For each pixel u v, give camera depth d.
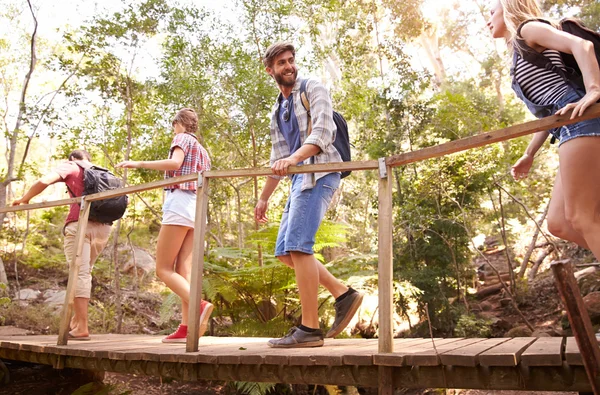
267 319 6.84
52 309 8.16
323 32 10.74
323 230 6.71
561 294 1.57
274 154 3.28
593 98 1.90
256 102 7.42
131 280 10.23
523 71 2.37
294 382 2.64
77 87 8.12
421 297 7.54
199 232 3.04
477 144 2.15
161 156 7.93
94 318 7.89
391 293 2.41
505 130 2.08
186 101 7.50
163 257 3.82
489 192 8.19
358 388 6.57
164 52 7.85
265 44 7.72
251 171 2.83
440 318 7.51
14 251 9.82
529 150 2.86
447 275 7.83
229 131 7.80
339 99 9.45
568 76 2.25
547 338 2.91
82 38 8.13
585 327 1.54
